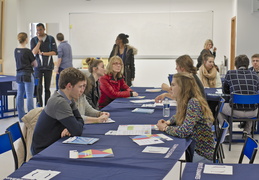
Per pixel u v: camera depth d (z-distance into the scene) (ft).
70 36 32.78
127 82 20.72
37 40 22.89
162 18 31.22
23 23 33.50
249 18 26.22
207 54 17.37
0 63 33.42
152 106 11.63
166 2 31.04
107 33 32.24
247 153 6.42
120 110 11.02
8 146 7.01
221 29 30.55
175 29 31.14
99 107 14.02
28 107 18.83
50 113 7.38
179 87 7.92
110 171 5.32
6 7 33.12
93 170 5.36
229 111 13.92
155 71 31.96
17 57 18.28
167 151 6.37
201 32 30.78
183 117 7.90
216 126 11.48
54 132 7.46
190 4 30.76
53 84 35.14
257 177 5.00
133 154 6.19
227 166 5.48
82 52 32.73
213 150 7.91
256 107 13.92
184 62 10.62
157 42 31.55
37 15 33.19
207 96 11.33
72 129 7.38
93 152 6.27
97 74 12.27
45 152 6.30
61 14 32.81
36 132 7.49
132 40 31.91
